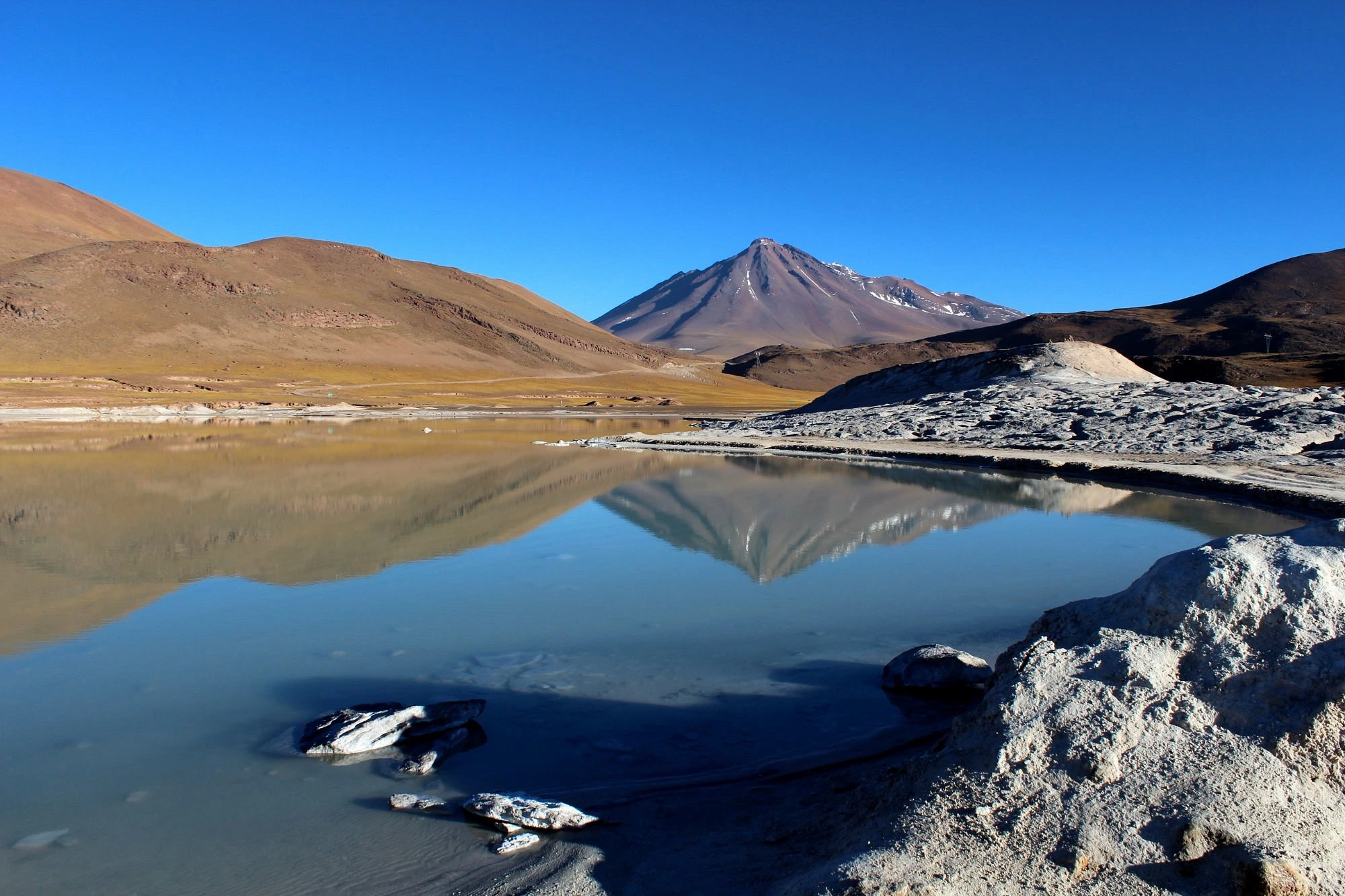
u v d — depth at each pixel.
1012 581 13.16
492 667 9.28
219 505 21.11
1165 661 5.22
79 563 14.42
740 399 110.00
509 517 19.45
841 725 7.54
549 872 5.18
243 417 65.88
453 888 5.09
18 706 8.19
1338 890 4.16
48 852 5.61
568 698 8.33
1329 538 5.62
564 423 61.59
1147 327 168.50
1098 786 4.71
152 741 7.38
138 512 20.00
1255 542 5.62
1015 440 36.88
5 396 65.88
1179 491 23.69
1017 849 4.47
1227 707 4.96
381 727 7.29
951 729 5.72
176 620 11.13
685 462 32.88
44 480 25.94
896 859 4.45
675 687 8.62
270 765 6.90
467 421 63.22
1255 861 4.17
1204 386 41.56
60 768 6.86
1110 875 4.30
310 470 29.16
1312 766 4.67
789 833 5.45
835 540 16.73
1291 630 5.10
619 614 11.35
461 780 6.58
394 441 43.06
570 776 6.63
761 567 14.27
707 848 5.35
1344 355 86.25
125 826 5.93
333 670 9.21
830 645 9.96
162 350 110.62
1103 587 12.77
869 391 61.91
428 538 16.95
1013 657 6.04
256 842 5.68
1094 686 5.20
